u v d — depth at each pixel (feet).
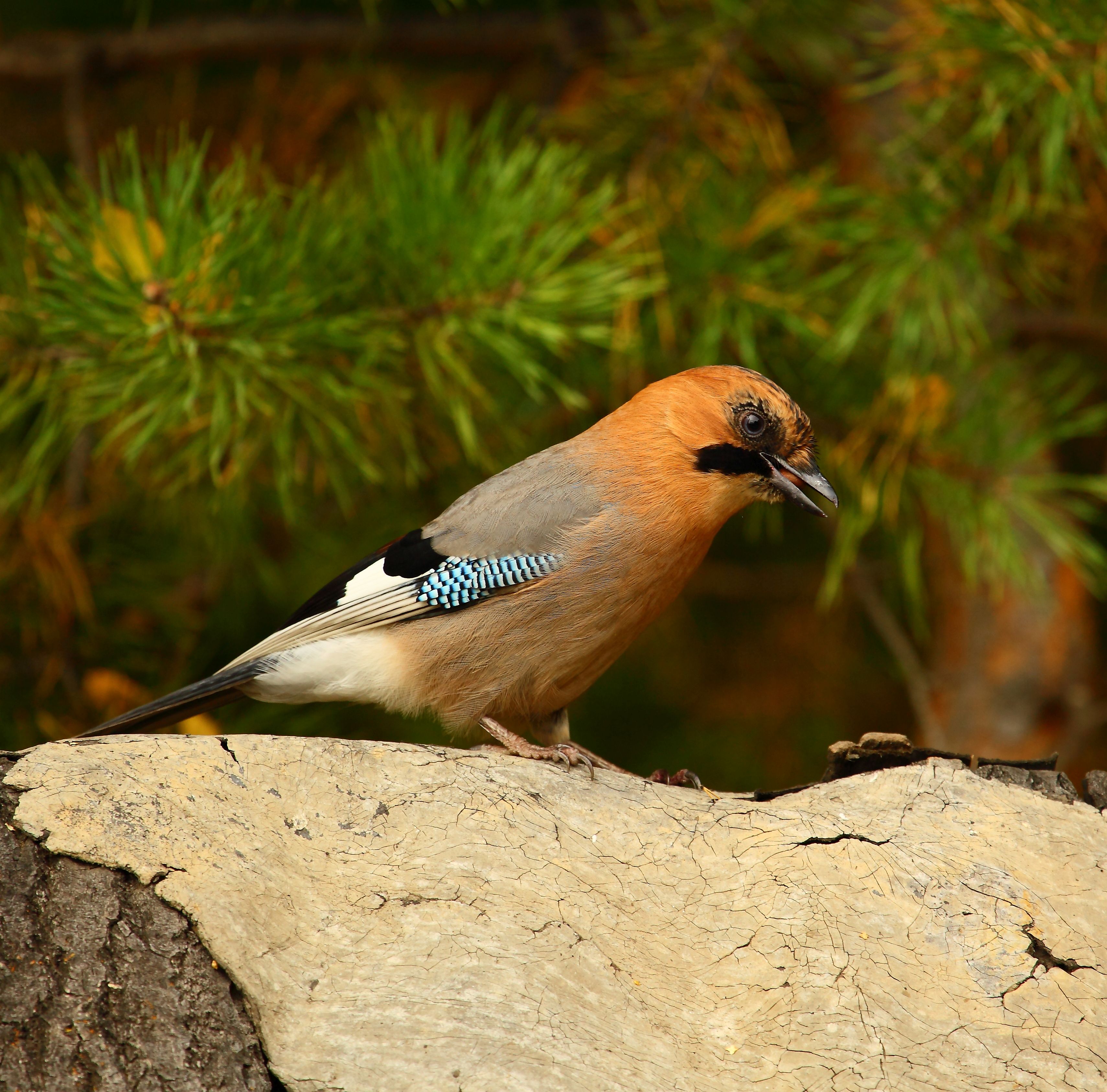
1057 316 33.22
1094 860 16.57
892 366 29.22
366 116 33.55
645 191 29.50
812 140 33.06
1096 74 24.70
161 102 35.37
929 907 15.71
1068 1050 14.48
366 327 24.32
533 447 31.32
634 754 39.19
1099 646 38.91
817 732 39.17
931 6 26.71
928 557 36.19
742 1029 14.44
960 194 27.55
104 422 27.07
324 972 14.16
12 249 26.05
